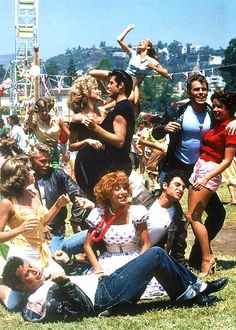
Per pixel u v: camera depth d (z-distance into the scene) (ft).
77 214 25.11
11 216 20.62
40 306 18.84
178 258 24.49
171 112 25.40
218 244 31.89
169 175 23.47
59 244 25.03
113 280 19.38
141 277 19.29
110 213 21.12
